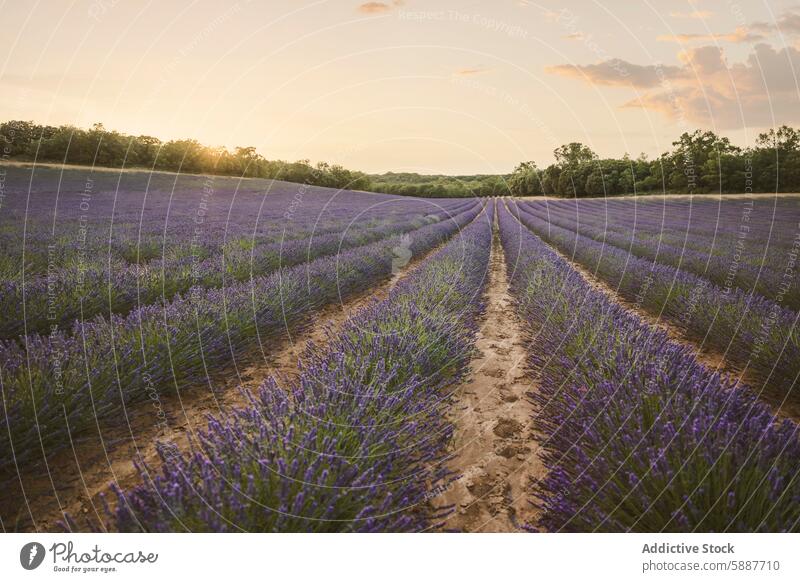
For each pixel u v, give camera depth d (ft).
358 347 9.78
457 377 10.33
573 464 6.66
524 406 9.77
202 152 126.11
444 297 14.82
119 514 4.71
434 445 7.22
